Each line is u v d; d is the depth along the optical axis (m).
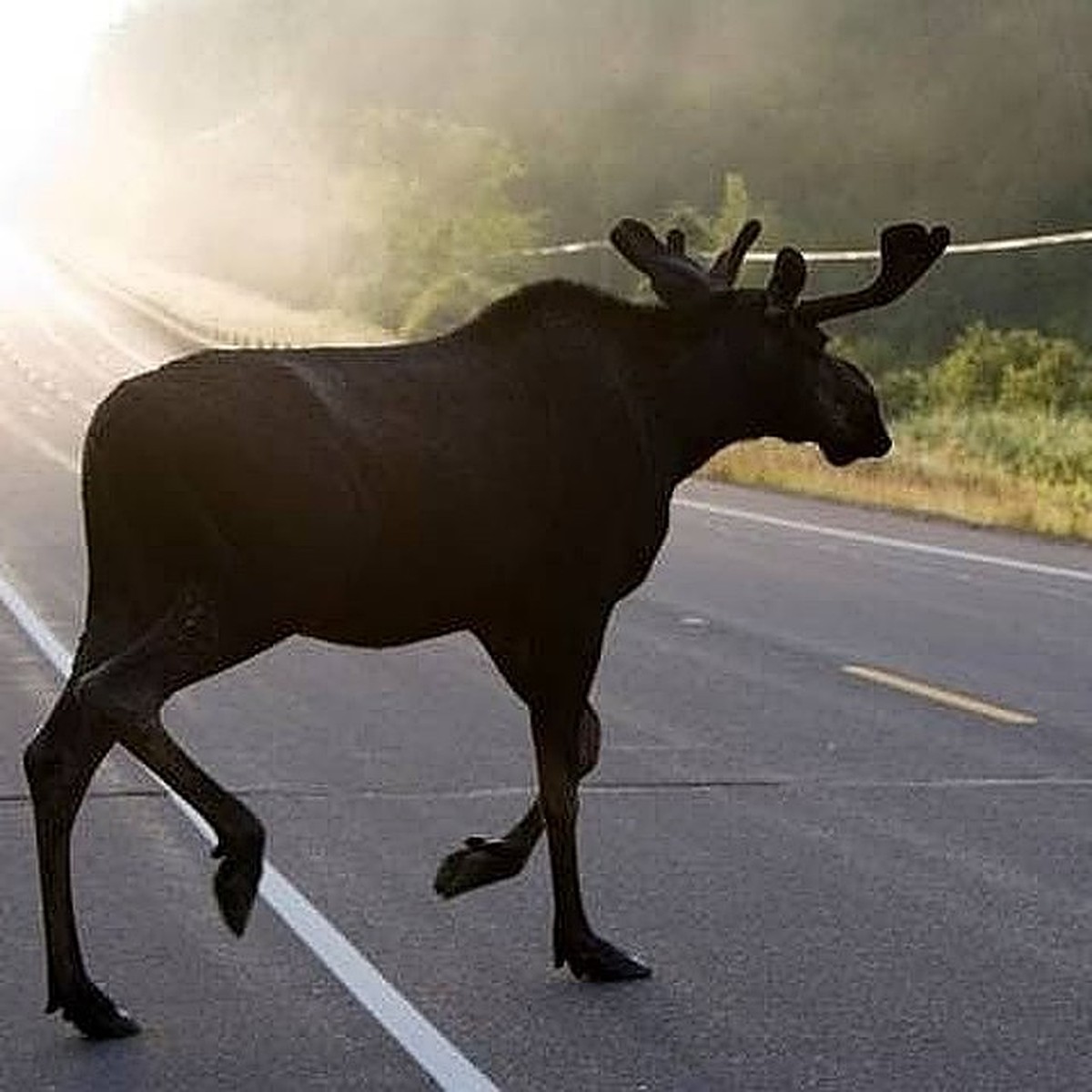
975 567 66.81
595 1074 21.56
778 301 25.12
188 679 21.72
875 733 39.97
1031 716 41.69
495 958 25.52
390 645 23.34
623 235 25.55
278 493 21.80
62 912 22.33
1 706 42.69
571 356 24.03
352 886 28.77
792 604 58.19
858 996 24.12
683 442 24.94
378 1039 22.62
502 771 36.31
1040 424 123.69
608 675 46.59
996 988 24.41
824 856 30.48
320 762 37.09
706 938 26.38
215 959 25.44
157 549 22.11
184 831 31.81
